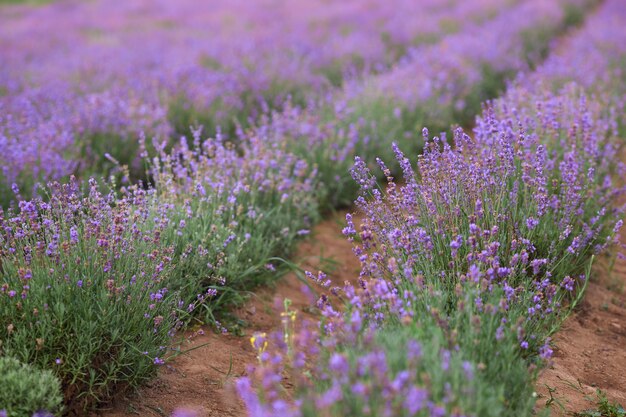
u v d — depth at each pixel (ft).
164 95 26.05
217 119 24.57
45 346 9.87
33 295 10.23
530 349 10.09
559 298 11.60
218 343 12.58
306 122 22.75
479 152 15.57
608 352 12.35
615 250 16.22
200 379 11.24
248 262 14.80
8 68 37.99
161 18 67.46
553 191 14.85
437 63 33.94
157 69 34.96
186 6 77.05
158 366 11.11
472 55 38.04
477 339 8.70
